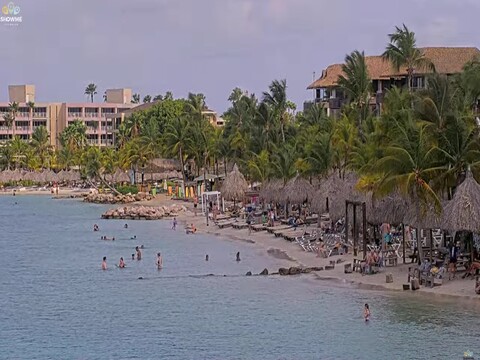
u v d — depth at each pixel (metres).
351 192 76.50
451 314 50.31
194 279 68.44
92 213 147.62
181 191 164.62
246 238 97.00
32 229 118.81
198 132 159.12
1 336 48.84
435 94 62.31
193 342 46.53
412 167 58.28
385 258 66.50
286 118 157.00
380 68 128.88
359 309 53.03
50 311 55.94
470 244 59.81
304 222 101.25
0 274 73.38
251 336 47.50
